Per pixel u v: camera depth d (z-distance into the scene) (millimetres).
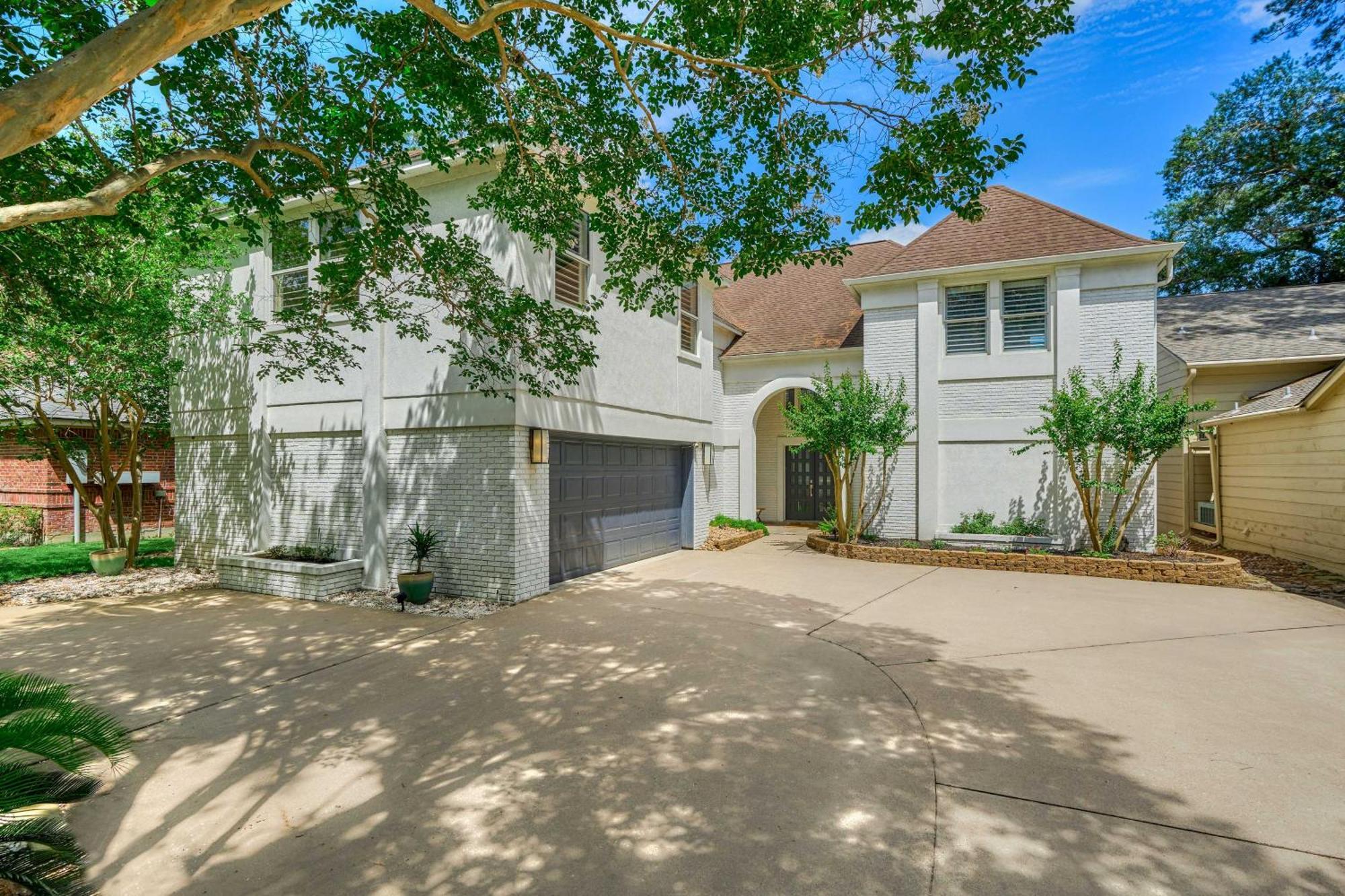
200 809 3303
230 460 10172
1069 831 3074
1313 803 3314
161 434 11633
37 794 3076
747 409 15719
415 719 4445
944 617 7250
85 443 11688
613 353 9938
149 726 4332
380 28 5137
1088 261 11523
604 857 2893
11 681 3193
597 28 4758
